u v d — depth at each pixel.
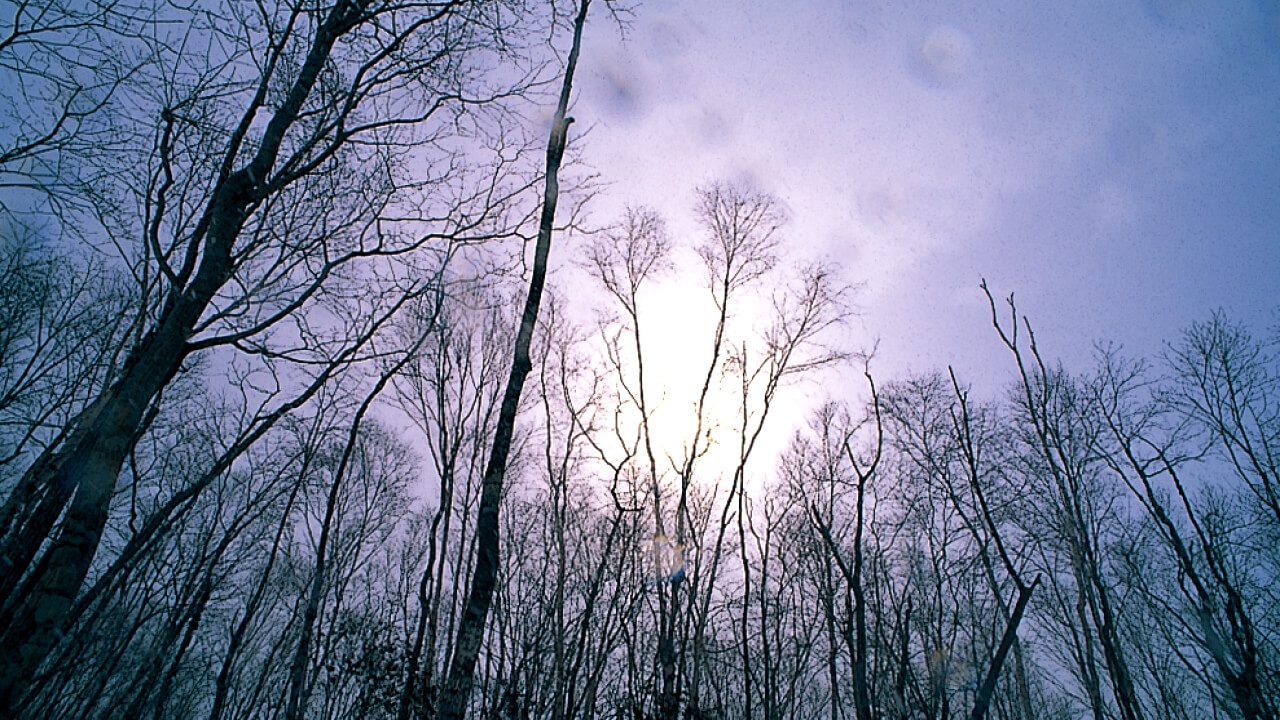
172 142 7.30
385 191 8.82
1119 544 15.31
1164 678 16.16
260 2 7.48
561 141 8.62
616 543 15.39
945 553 15.71
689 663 15.82
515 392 7.08
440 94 8.62
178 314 5.80
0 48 6.74
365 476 18.64
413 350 10.02
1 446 9.82
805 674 17.12
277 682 19.16
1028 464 15.58
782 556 16.88
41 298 10.77
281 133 6.88
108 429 5.16
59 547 4.69
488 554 6.38
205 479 7.39
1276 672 12.71
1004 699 18.27
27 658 4.32
